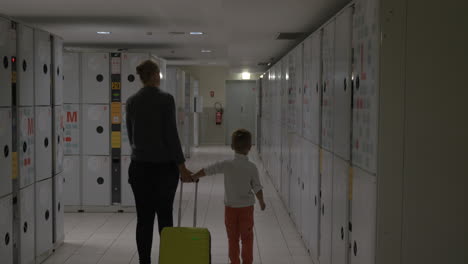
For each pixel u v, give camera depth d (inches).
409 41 86.9
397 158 88.0
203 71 629.3
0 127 129.3
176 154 135.7
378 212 88.7
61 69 179.3
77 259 163.8
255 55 322.7
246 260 137.7
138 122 135.3
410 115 87.7
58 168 176.4
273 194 294.4
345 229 111.4
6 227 133.7
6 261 134.3
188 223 214.1
